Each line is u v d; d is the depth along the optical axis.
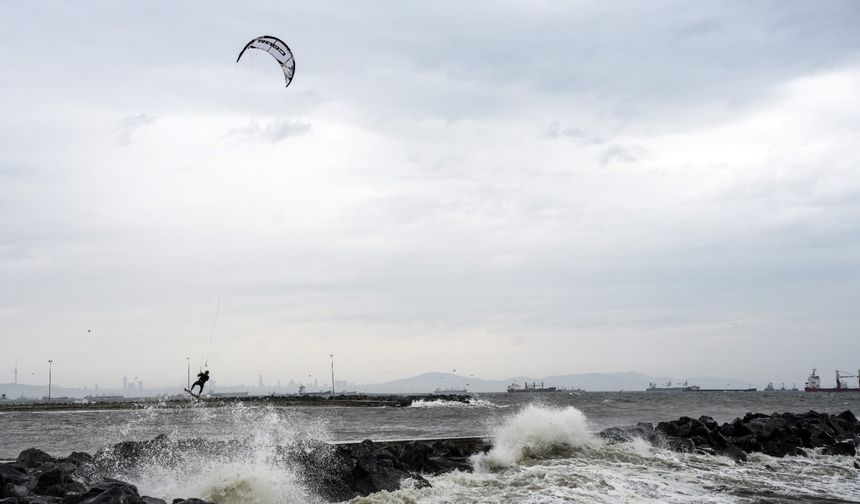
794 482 24.86
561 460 27.28
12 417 76.44
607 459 27.92
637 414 70.12
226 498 19.91
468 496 20.67
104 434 43.75
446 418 64.31
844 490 23.47
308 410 90.69
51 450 33.25
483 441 29.55
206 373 28.36
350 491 21.33
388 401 128.75
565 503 19.69
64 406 109.50
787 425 37.12
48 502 16.23
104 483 16.92
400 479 22.23
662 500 20.69
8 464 19.50
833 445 34.69
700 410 83.06
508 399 180.62
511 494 20.89
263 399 132.38
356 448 23.30
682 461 28.94
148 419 62.25
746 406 103.75
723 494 21.98
